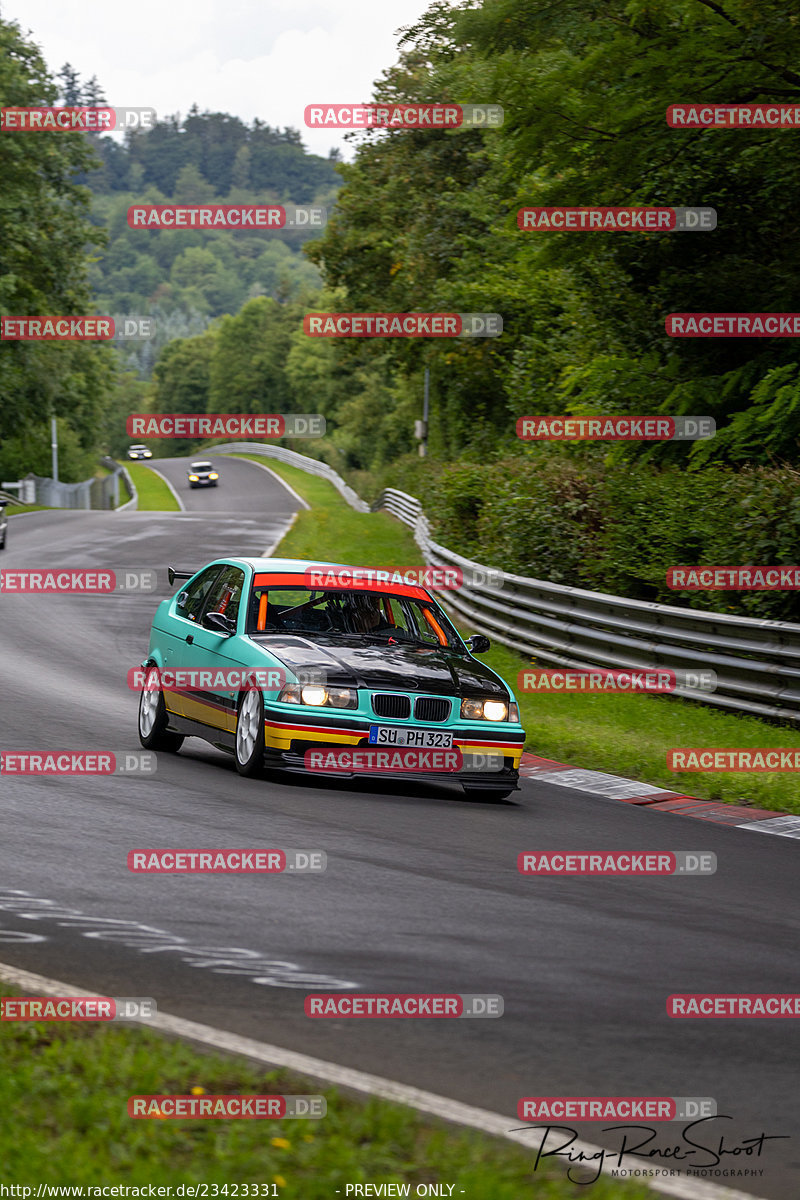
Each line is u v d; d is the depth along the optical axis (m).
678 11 40.97
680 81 41.19
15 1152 7.71
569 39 46.78
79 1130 8.27
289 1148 8.08
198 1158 7.94
